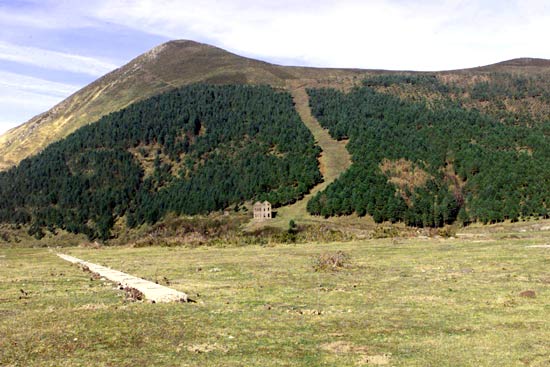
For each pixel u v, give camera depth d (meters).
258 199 153.12
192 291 23.80
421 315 17.78
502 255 35.06
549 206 110.62
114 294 22.94
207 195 161.38
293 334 15.15
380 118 196.00
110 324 16.34
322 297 21.69
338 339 14.60
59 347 13.80
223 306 19.67
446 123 175.12
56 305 20.25
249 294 22.72
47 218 175.25
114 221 171.62
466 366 11.99
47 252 67.19
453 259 34.62
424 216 121.75
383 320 17.03
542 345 13.66
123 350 13.46
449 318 17.22
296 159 168.00
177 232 141.12
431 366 12.01
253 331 15.52
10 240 162.00
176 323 16.53
